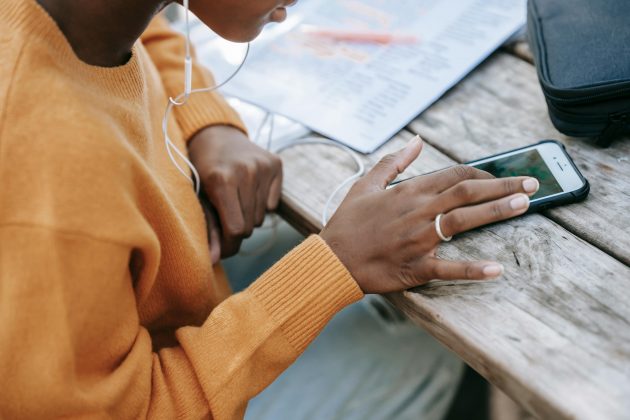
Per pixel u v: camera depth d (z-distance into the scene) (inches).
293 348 26.4
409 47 38.8
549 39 31.5
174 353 26.9
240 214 32.7
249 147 34.4
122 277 22.5
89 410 22.6
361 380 36.3
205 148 34.9
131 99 24.8
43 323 21.0
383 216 25.9
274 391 36.2
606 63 28.8
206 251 30.9
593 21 30.8
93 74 22.7
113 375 23.7
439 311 24.1
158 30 39.5
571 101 28.5
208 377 25.5
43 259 20.5
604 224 26.1
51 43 21.1
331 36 41.3
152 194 24.7
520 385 21.5
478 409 37.4
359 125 35.1
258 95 38.6
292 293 26.2
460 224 24.0
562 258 25.0
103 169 21.2
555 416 20.7
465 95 35.5
